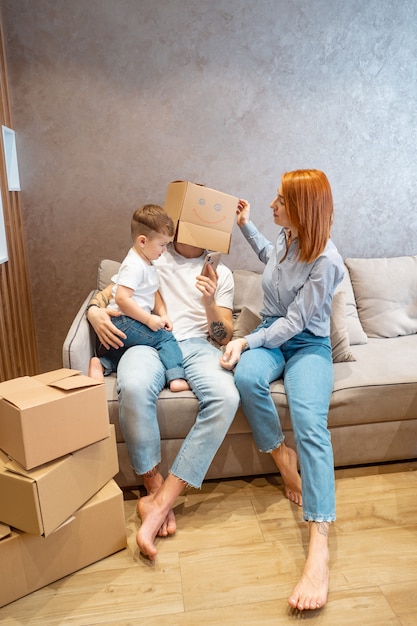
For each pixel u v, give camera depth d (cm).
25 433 145
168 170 272
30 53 251
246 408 193
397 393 209
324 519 166
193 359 207
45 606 155
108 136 264
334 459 214
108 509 170
